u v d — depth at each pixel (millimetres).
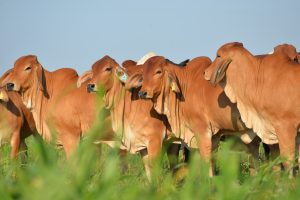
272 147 15117
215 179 6129
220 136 16109
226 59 14547
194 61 16547
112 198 5961
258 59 14492
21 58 18203
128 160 16203
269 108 13930
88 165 5840
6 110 18438
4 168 9156
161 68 15672
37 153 5719
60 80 18516
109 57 16688
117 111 16594
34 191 5340
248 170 13859
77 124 17906
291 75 13656
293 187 7918
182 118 16250
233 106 15086
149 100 16250
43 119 18453
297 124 13672
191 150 16312
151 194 6281
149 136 16266
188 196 6215
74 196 5484
